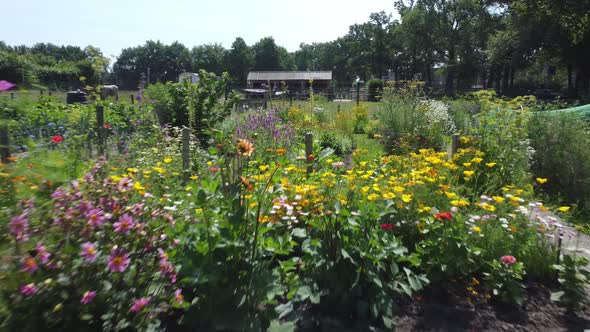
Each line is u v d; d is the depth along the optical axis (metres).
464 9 61.69
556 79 63.41
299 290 3.08
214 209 2.85
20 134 7.51
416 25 64.81
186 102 10.89
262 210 3.46
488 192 5.93
